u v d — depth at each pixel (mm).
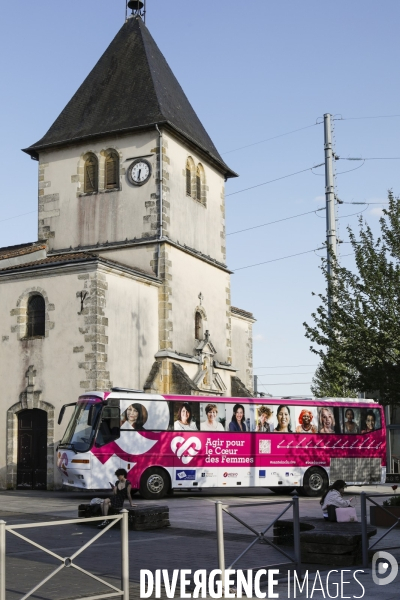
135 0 41125
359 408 29859
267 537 12422
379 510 17797
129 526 17797
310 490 28250
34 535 16953
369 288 22484
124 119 36281
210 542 15906
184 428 26500
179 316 35000
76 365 30109
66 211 36875
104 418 25344
